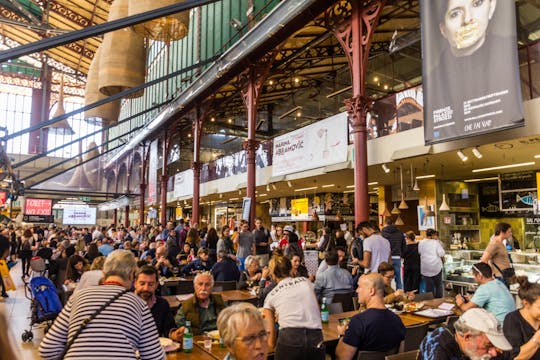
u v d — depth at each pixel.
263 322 1.87
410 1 11.27
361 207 8.17
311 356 3.09
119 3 13.16
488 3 6.11
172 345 3.31
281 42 11.28
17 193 17.30
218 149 21.80
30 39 35.19
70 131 22.86
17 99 45.81
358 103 8.51
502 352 1.97
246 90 13.20
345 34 9.27
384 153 9.31
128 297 2.14
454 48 6.55
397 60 12.67
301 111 17.58
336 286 5.35
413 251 7.27
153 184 22.23
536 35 8.05
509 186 11.26
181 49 19.78
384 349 2.97
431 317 4.41
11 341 1.07
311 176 11.76
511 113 5.66
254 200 12.24
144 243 11.44
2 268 9.46
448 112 6.55
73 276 7.00
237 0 14.41
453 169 10.84
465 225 12.76
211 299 3.99
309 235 15.73
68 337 2.00
